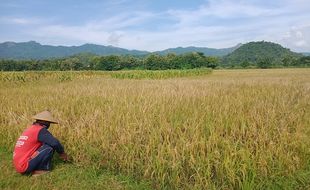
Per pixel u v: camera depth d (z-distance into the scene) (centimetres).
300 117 832
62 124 812
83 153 689
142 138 694
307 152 625
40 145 640
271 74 5138
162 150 613
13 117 936
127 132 697
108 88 1575
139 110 851
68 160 694
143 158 636
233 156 580
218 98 1082
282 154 593
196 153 606
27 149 628
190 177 571
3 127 894
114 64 10325
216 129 693
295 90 1480
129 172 627
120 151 655
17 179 605
